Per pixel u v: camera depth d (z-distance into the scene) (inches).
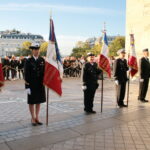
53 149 178.7
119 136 206.8
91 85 277.6
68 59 798.5
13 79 669.3
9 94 421.1
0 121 249.0
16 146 183.0
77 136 205.9
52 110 300.8
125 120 254.7
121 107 315.3
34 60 229.5
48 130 220.2
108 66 286.4
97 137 204.2
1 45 5378.9
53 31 229.5
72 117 265.6
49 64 225.9
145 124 241.3
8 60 653.3
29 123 241.6
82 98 391.9
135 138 202.5
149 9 532.4
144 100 352.5
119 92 313.3
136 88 482.3
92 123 243.0
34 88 228.5
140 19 548.7
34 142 191.2
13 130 219.3
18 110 299.9
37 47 229.6
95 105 329.1
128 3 571.5
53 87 228.2
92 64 280.8
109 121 250.4
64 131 217.8
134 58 327.6
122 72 309.0
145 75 344.5
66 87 531.2
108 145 187.0
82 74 278.5
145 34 539.2
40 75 230.5
